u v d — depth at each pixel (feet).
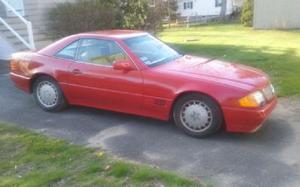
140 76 21.48
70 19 47.42
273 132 20.97
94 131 21.91
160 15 59.67
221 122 20.04
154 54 23.02
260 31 77.56
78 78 23.62
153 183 16.02
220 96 19.54
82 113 24.80
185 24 126.72
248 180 16.24
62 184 16.30
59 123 23.31
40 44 48.62
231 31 82.74
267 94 20.48
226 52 49.57
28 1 52.70
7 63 43.24
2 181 16.71
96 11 47.85
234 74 20.76
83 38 24.06
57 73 24.38
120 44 22.62
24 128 22.57
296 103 25.76
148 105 21.45
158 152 19.03
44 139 20.84
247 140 20.04
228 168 17.25
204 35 75.46
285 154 18.43
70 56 24.32
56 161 18.33
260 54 46.26
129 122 22.98
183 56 24.16
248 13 94.32
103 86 22.74
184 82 20.34
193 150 19.12
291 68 36.65
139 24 55.16
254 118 19.31
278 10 80.84
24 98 28.71
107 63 22.79
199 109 20.18
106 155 18.81
